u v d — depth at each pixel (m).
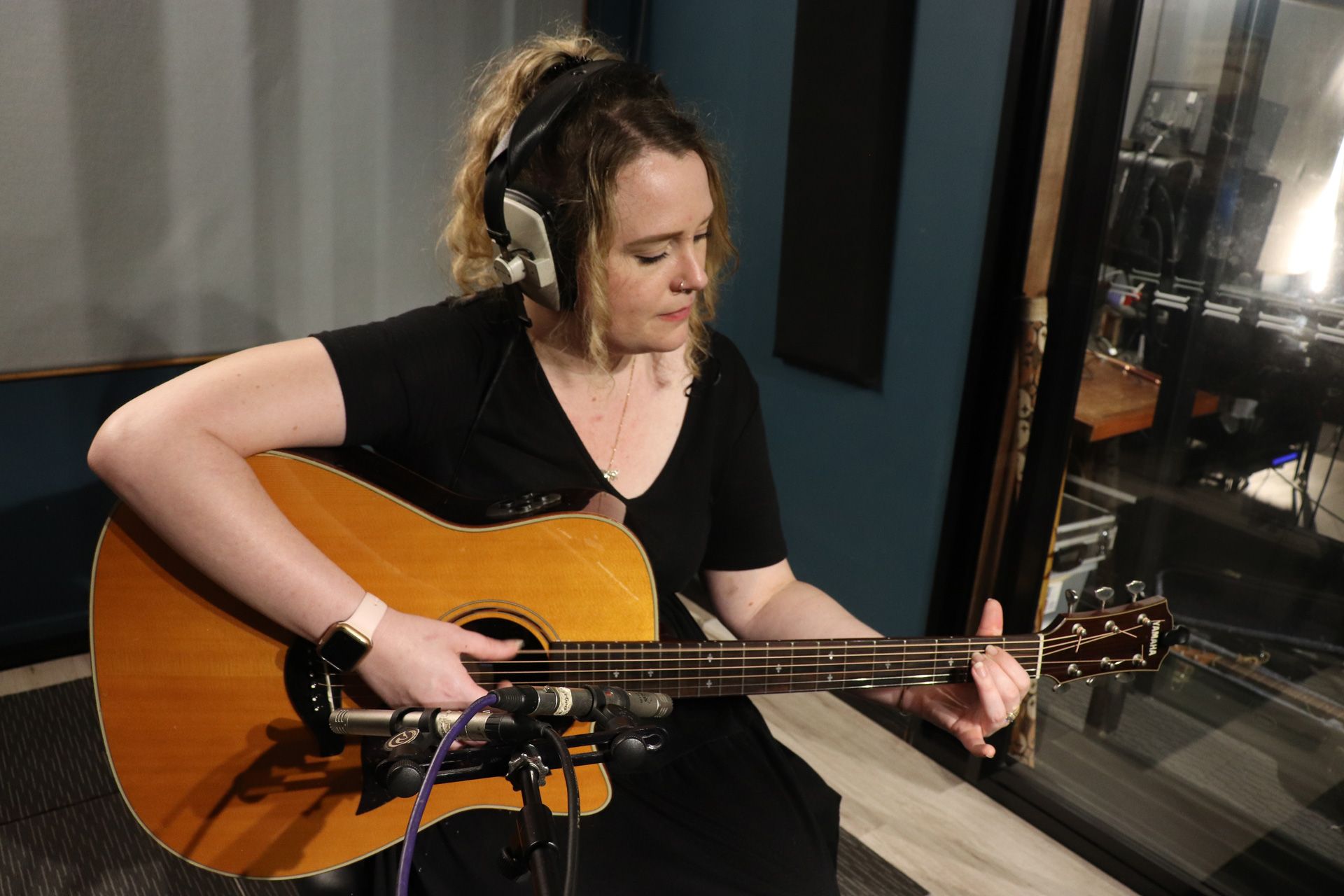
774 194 2.70
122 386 2.59
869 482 2.61
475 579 1.22
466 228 1.28
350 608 1.07
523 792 0.84
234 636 1.12
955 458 2.37
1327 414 1.96
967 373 2.30
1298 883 2.12
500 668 1.20
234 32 2.46
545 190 1.12
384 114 2.73
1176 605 2.27
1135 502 2.28
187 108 2.45
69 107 2.31
